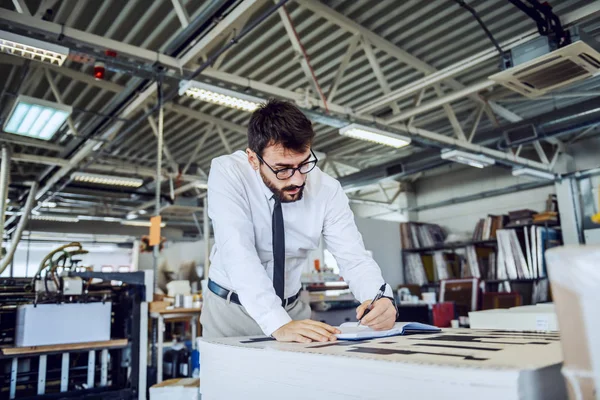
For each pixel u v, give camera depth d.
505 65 3.45
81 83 5.05
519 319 1.57
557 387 0.51
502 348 0.67
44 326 2.57
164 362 4.49
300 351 0.74
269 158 1.15
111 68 3.49
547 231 7.00
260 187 1.36
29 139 6.02
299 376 0.73
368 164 8.85
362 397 0.62
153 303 3.95
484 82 4.35
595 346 0.41
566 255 0.44
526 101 6.25
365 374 0.62
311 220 1.41
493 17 4.18
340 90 5.41
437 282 7.99
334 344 0.87
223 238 1.24
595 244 0.43
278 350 0.78
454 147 5.91
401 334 1.03
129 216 10.49
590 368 0.42
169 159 7.13
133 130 6.49
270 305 1.11
